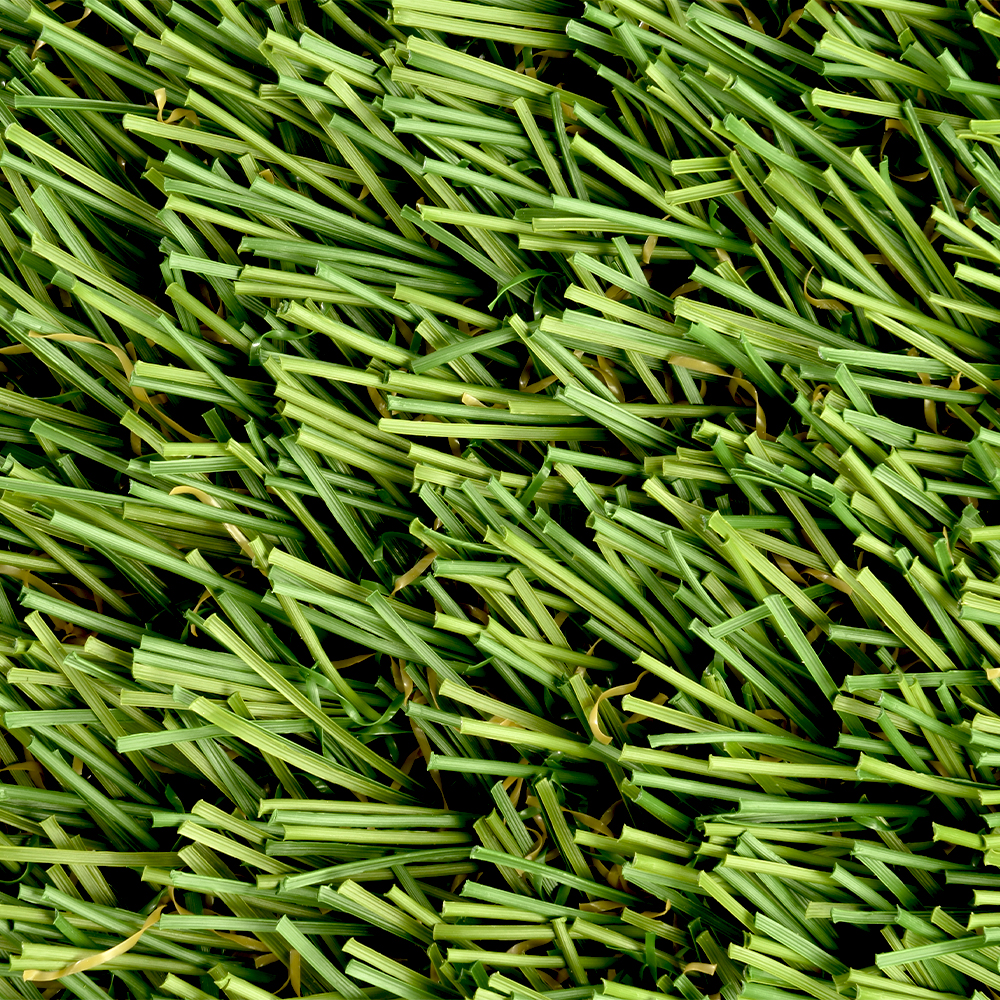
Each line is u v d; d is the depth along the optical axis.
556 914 0.34
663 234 0.34
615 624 0.34
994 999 0.34
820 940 0.34
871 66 0.34
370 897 0.34
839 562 0.34
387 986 0.34
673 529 0.34
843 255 0.34
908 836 0.34
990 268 0.34
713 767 0.34
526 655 0.34
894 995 0.33
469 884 0.34
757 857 0.34
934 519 0.34
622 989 0.34
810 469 0.34
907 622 0.34
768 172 0.34
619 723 0.34
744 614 0.34
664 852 0.34
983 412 0.34
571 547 0.34
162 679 0.34
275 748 0.34
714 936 0.34
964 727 0.34
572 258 0.34
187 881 0.34
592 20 0.34
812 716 0.34
